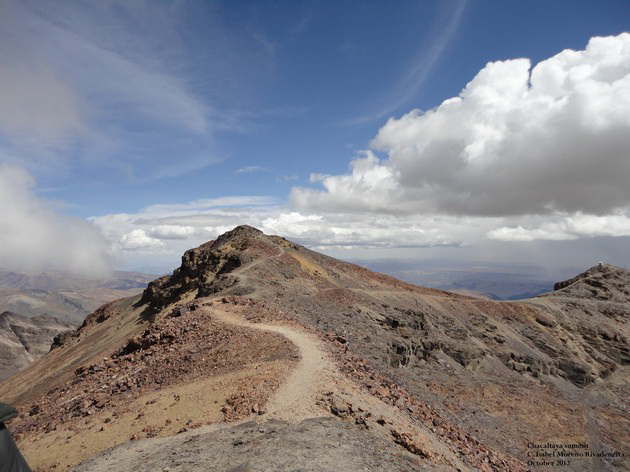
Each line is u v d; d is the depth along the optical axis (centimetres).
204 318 4216
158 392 2681
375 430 2077
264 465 1479
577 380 8400
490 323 9575
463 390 5816
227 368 2897
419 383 5491
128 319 10012
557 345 9656
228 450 1644
